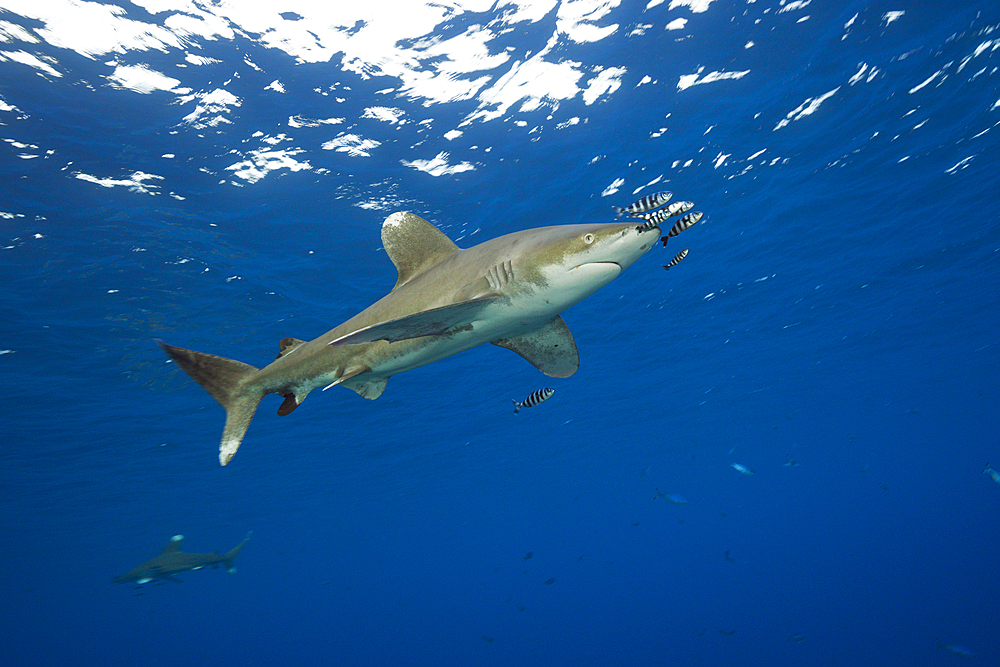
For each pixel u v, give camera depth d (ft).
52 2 23.04
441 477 128.77
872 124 35.86
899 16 28.37
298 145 31.53
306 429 70.59
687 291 55.62
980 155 40.04
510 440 105.91
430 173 34.96
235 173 31.96
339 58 28.22
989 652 130.00
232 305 41.52
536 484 174.40
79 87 26.07
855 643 165.89
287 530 162.91
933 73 32.12
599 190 38.73
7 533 101.91
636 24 28.58
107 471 73.77
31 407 49.65
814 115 34.73
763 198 42.24
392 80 29.66
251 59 27.35
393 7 26.40
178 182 31.48
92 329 40.01
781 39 29.58
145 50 25.68
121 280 36.14
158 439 64.23
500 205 38.65
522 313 6.84
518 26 28.12
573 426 106.01
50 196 29.78
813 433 188.65
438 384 64.49
